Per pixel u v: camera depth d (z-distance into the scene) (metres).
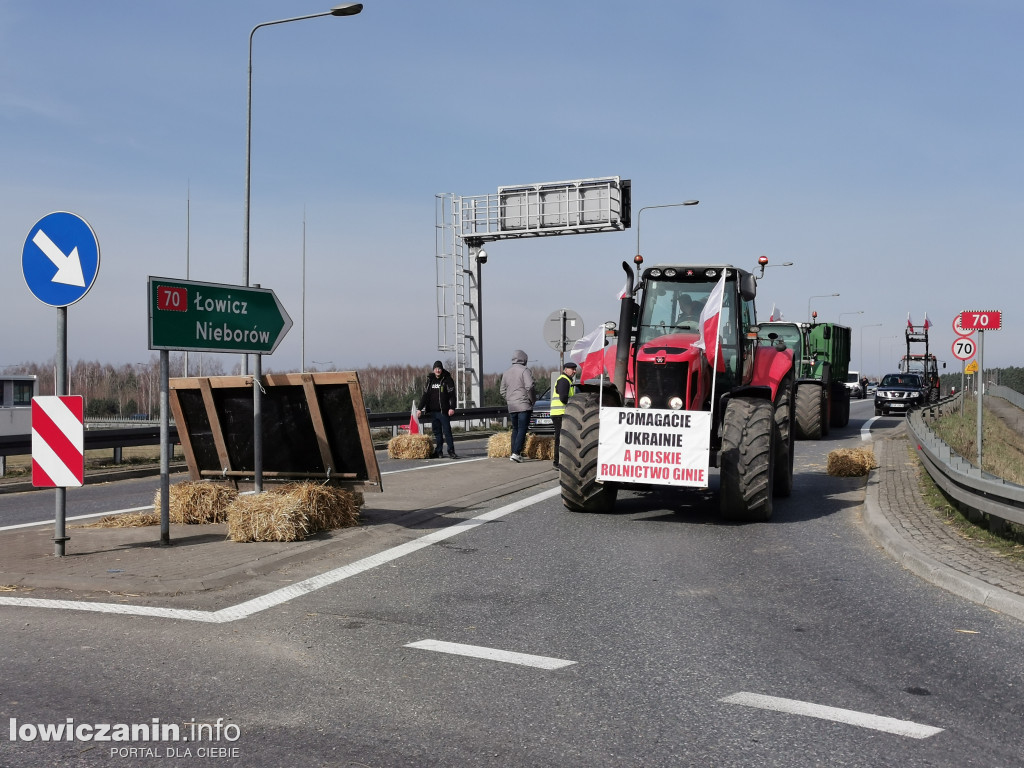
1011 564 7.55
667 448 10.34
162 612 6.23
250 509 8.61
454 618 6.15
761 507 10.34
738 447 10.41
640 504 12.12
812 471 16.06
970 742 4.06
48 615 6.12
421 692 4.66
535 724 4.23
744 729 4.18
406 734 4.10
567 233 35.31
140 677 4.88
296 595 6.77
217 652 5.32
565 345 18.73
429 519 10.73
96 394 91.38
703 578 7.51
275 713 4.35
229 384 9.91
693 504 12.12
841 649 5.48
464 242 36.03
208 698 4.56
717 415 11.65
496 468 16.75
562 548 8.84
